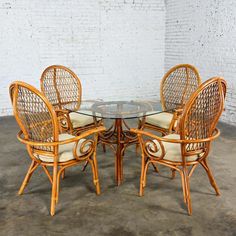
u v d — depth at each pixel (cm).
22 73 482
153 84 580
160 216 199
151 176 261
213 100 188
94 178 227
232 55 408
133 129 212
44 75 338
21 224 191
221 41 425
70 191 235
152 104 301
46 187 241
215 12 430
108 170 275
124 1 518
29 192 233
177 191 234
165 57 573
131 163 290
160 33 560
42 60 488
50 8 473
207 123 193
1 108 482
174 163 203
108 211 206
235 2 391
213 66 448
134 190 236
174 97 348
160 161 210
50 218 198
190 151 198
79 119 293
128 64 550
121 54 540
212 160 294
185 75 378
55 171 200
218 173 264
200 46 471
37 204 215
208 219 196
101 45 520
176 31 529
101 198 223
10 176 261
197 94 175
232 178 254
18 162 292
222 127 411
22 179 255
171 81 350
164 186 242
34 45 477
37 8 465
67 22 488
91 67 523
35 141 200
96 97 539
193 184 244
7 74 473
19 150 325
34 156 208
